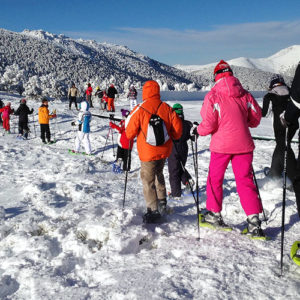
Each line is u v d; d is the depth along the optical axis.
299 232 3.94
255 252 3.38
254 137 12.99
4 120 17.22
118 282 2.90
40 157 10.31
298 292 2.62
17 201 5.84
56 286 2.96
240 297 2.59
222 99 3.89
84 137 10.99
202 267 3.04
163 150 4.43
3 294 3.01
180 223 4.46
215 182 4.09
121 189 6.38
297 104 2.73
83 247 3.75
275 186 5.83
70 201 5.68
